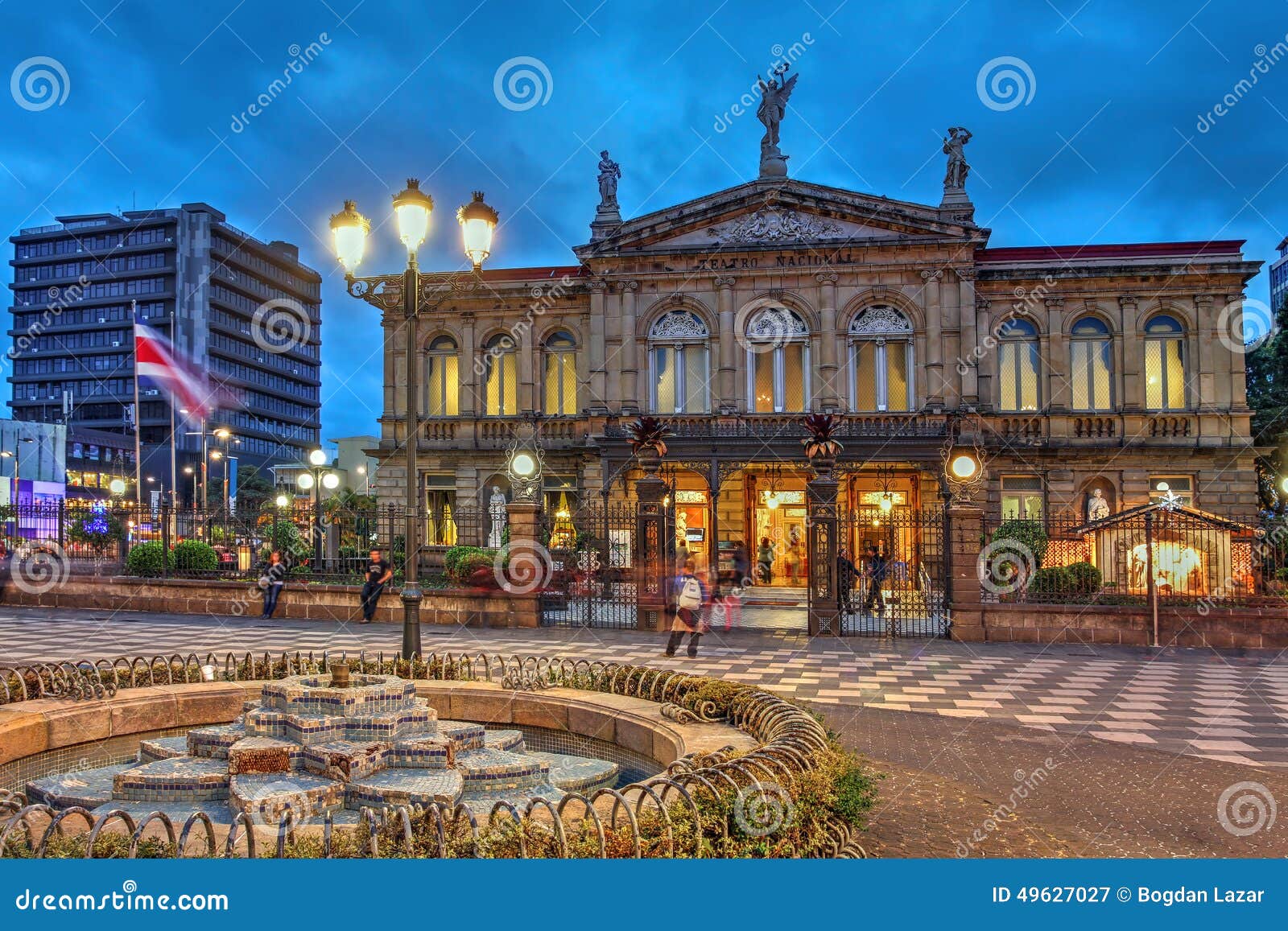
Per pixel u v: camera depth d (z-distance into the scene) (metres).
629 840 5.23
